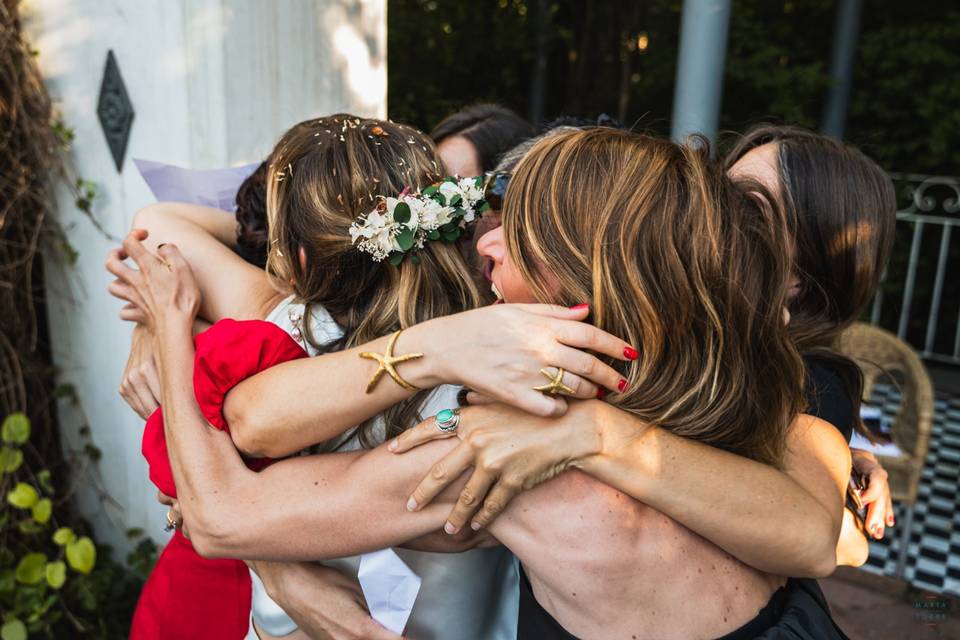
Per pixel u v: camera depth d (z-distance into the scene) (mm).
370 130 1338
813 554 1060
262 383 1160
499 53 6590
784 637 1045
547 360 999
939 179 6055
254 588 1439
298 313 1358
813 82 5996
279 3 2236
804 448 1272
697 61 3139
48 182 2436
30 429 2559
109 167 2385
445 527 1084
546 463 1024
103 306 2521
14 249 2426
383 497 1091
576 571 1044
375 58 2576
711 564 1069
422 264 1247
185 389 1302
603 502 1049
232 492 1143
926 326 6461
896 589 2238
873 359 3338
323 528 1099
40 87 2334
